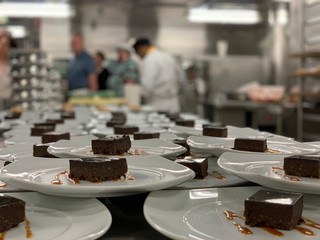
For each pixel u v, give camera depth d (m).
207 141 1.51
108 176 1.02
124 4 5.91
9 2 5.75
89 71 5.93
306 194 1.00
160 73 4.85
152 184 0.92
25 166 1.10
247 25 8.02
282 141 1.57
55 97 5.02
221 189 1.00
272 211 0.80
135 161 1.16
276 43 7.52
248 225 0.81
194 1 5.63
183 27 8.20
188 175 1.01
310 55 4.55
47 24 7.87
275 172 1.12
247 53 8.45
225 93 7.58
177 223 0.80
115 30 8.08
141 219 0.92
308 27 4.82
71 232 0.75
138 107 3.76
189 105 7.37
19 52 4.09
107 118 2.64
